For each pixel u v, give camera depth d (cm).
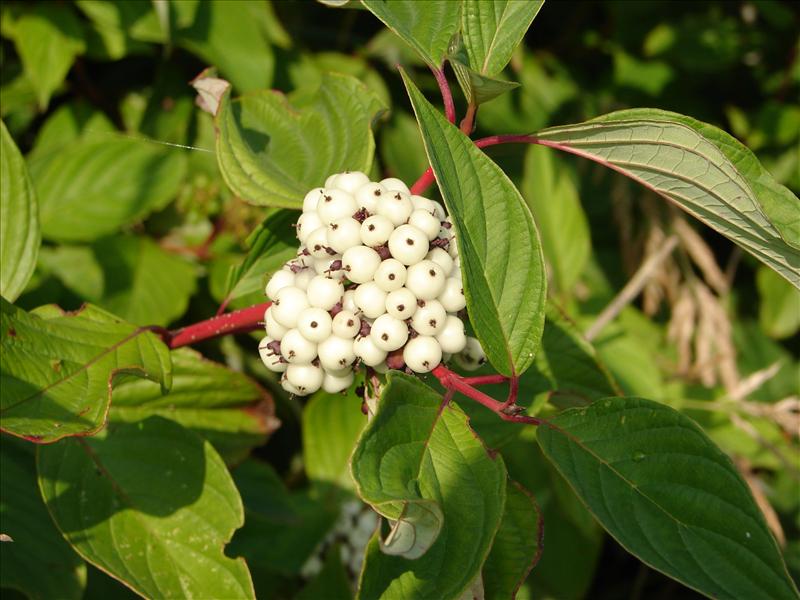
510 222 21
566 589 43
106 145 41
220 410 31
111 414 29
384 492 18
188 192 42
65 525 26
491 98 23
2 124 27
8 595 32
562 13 60
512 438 28
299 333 21
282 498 37
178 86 44
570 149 24
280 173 27
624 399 21
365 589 20
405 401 20
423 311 20
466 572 19
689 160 21
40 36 39
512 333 21
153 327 25
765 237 22
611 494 20
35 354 22
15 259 28
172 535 26
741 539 20
